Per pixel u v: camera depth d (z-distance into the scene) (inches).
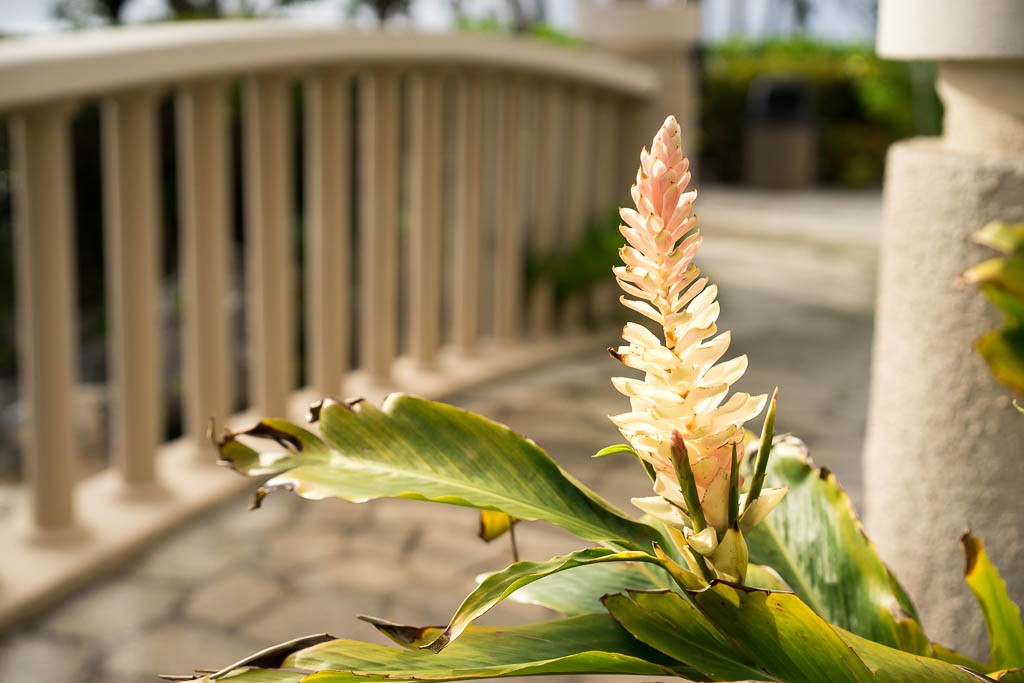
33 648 89.1
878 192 450.9
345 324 140.3
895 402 54.2
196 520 113.7
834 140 472.7
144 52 98.3
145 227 108.0
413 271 159.8
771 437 26.2
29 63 87.0
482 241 183.3
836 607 35.7
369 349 152.0
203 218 116.4
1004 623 36.2
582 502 31.2
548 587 33.9
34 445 99.7
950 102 53.8
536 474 31.6
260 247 125.5
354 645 26.9
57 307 98.0
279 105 124.4
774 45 572.4
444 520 115.2
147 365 110.2
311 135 134.7
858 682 26.4
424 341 161.5
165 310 197.2
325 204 135.6
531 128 184.2
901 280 53.4
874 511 57.1
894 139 468.8
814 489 38.3
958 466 51.1
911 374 52.9
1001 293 46.7
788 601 25.9
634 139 201.9
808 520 37.7
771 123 447.2
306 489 29.5
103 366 204.5
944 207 50.4
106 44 97.0
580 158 189.0
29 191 95.4
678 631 28.9
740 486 30.2
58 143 96.2
